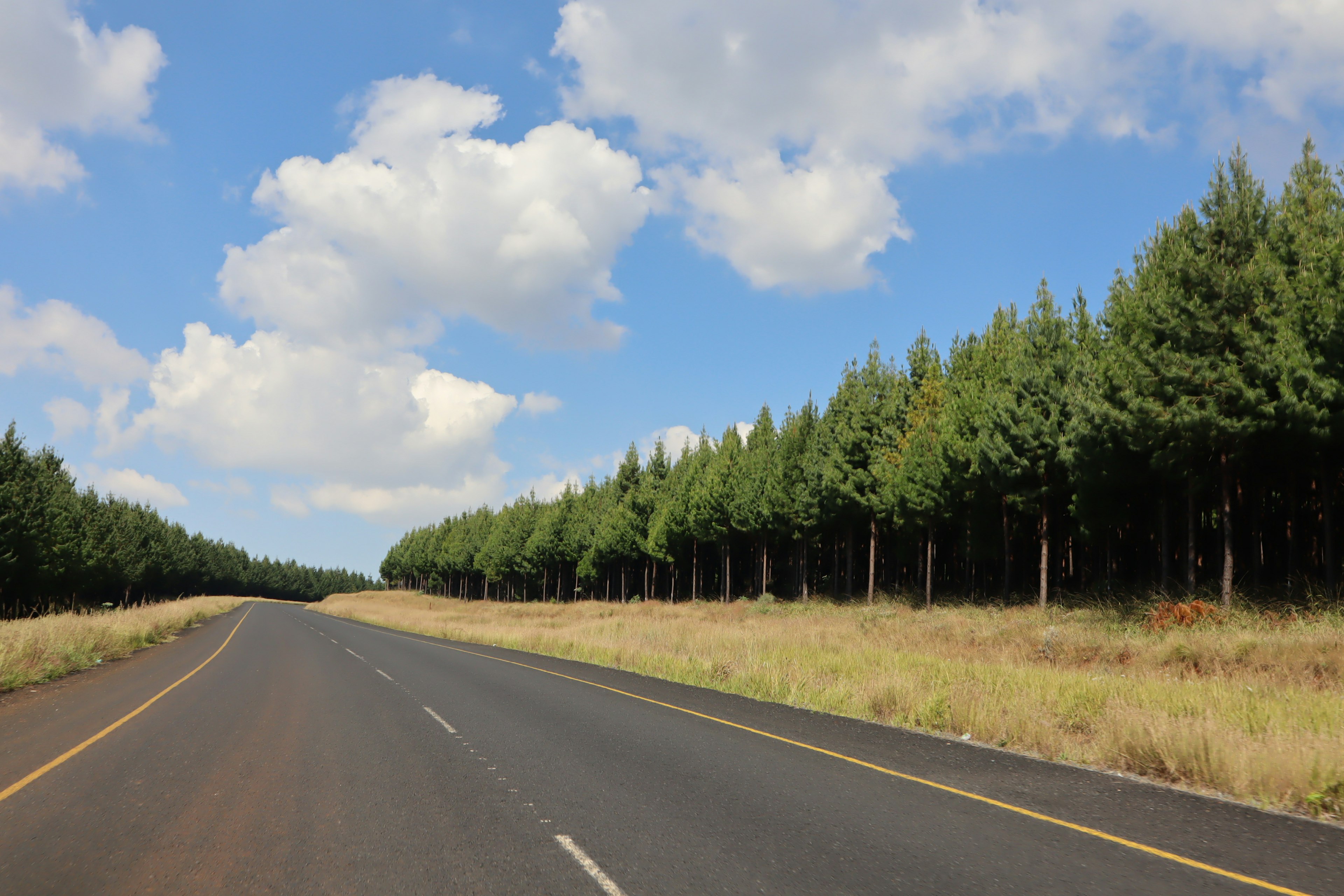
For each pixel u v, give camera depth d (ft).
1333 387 62.69
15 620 80.79
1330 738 25.23
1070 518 115.65
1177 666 53.31
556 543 288.71
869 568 156.56
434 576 464.24
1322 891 14.70
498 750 28.40
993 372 119.03
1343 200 71.87
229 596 492.95
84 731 32.22
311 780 23.57
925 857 16.53
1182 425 70.28
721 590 242.99
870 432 144.15
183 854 16.65
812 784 23.24
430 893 14.38
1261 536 99.04
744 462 192.75
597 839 17.70
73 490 209.26
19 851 16.80
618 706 39.91
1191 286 74.33
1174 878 15.35
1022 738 30.40
